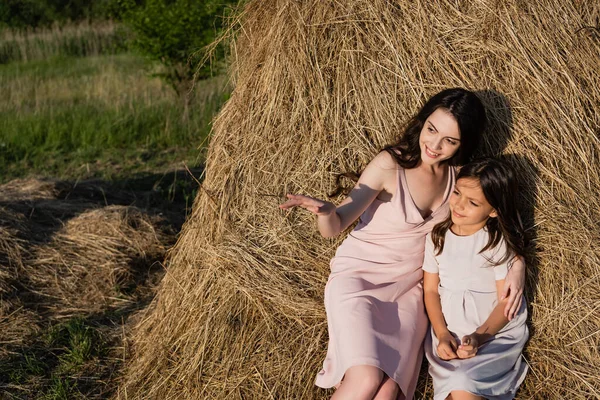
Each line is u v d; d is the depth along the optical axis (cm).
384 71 362
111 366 423
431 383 329
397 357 305
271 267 357
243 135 382
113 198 720
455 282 324
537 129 345
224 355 358
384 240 333
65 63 1642
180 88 1078
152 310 450
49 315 485
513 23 357
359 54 365
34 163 873
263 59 385
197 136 990
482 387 299
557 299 329
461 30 361
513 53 353
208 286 373
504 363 310
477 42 357
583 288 327
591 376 316
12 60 1734
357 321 308
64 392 391
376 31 365
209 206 383
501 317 315
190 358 369
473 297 321
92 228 586
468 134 316
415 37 362
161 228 612
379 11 367
